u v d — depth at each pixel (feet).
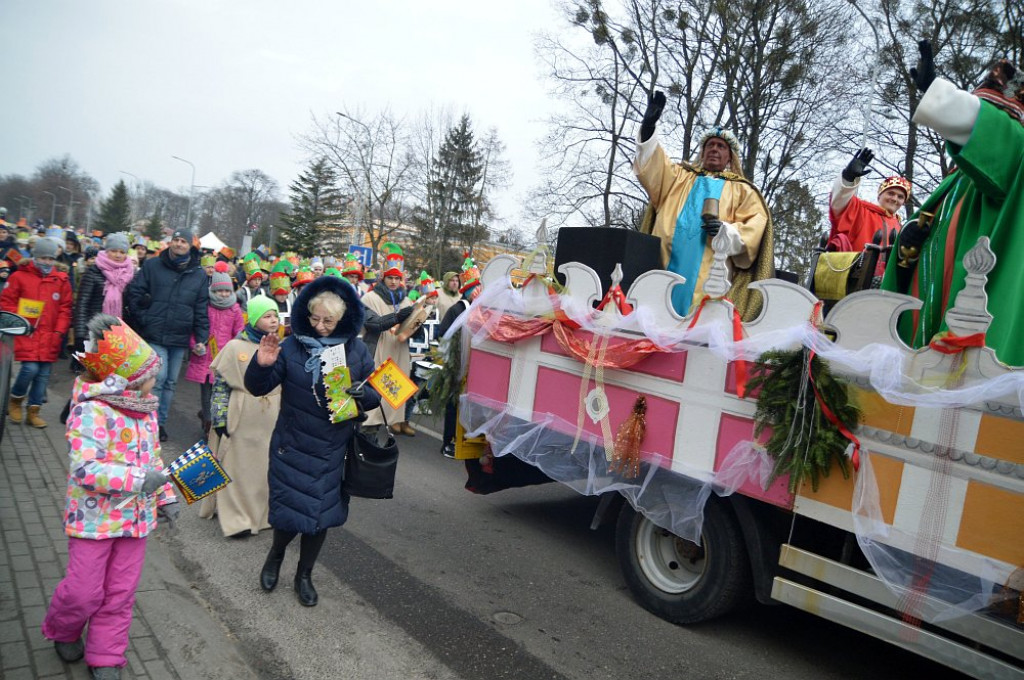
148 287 23.48
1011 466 9.32
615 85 65.87
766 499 11.84
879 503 10.45
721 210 16.38
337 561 15.87
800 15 53.47
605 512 15.35
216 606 13.29
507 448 16.07
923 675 12.97
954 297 11.91
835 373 10.97
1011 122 11.19
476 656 12.35
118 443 10.07
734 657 13.06
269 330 16.62
